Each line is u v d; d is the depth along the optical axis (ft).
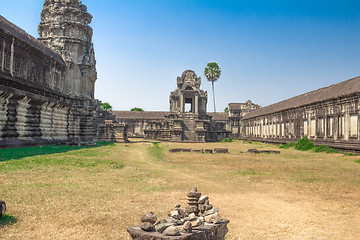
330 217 25.52
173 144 154.40
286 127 168.76
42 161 51.37
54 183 34.76
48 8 148.25
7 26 94.22
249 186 39.01
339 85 122.11
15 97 88.74
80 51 150.00
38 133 104.78
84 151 77.61
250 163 66.80
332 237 20.90
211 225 16.25
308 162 70.33
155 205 27.25
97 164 53.57
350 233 21.68
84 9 154.81
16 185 32.14
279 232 21.67
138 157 73.26
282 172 52.37
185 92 238.27
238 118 302.25
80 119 144.66
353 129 102.37
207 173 50.24
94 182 36.99
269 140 192.85
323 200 31.50
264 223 23.71
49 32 146.51
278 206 28.86
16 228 19.90
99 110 172.14
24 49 99.45
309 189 37.32
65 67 141.28
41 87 109.50
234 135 300.20
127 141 162.30
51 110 116.37
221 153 97.55
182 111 236.84
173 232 14.25
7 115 86.79
